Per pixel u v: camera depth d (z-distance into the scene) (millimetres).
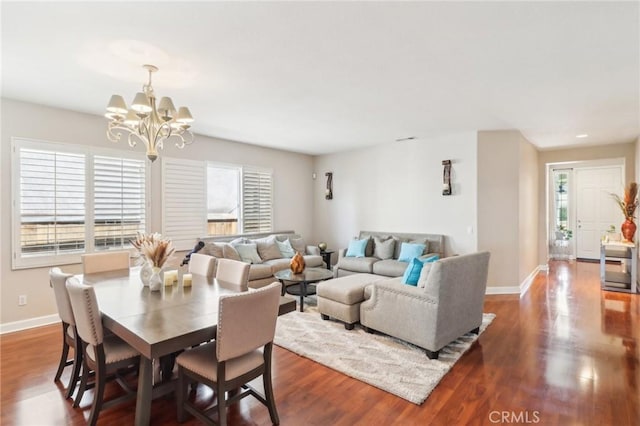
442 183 5547
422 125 4816
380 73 2957
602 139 5785
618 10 2008
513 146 5184
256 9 1991
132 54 2580
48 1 1895
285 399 2400
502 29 2232
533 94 3496
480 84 3223
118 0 1896
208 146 5523
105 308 2160
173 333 1746
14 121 3670
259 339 2031
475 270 3379
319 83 3189
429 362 2906
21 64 2750
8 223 3645
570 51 2549
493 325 3828
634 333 3551
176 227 5078
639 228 5570
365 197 6570
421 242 5527
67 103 3787
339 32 2266
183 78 3049
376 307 3461
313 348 3189
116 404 2170
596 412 2211
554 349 3174
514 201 5215
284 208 6832
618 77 3043
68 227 4027
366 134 5391
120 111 2559
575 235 8367
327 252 6555
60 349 3207
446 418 2166
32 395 2438
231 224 5965
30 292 3771
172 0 1899
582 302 4730
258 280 5051
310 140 5859
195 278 3096
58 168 3957
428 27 2205
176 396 2424
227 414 2238
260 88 3309
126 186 4527
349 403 2346
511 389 2494
